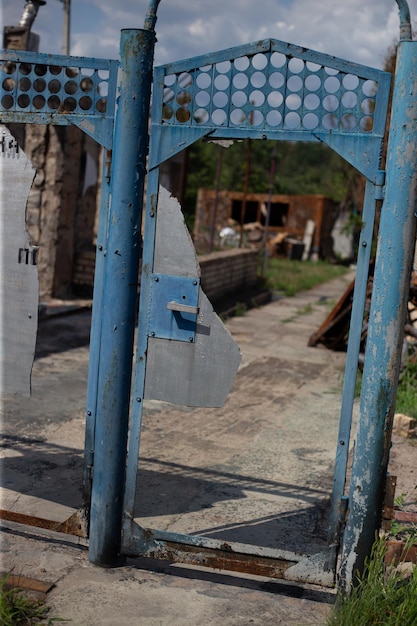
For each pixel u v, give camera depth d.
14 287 3.95
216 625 3.31
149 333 3.72
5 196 3.91
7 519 3.90
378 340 3.37
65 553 3.91
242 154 39.44
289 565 3.56
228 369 3.65
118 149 3.59
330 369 9.83
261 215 35.66
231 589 3.67
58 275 12.62
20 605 3.25
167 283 3.68
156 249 3.68
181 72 3.55
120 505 3.75
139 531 3.74
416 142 3.25
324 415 7.42
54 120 3.76
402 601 3.31
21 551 3.90
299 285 21.11
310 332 12.93
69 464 5.39
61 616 3.29
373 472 3.42
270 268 25.92
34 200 12.30
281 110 3.45
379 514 3.46
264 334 12.39
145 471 5.41
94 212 17.61
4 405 6.73
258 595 3.62
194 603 3.49
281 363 9.98
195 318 3.67
